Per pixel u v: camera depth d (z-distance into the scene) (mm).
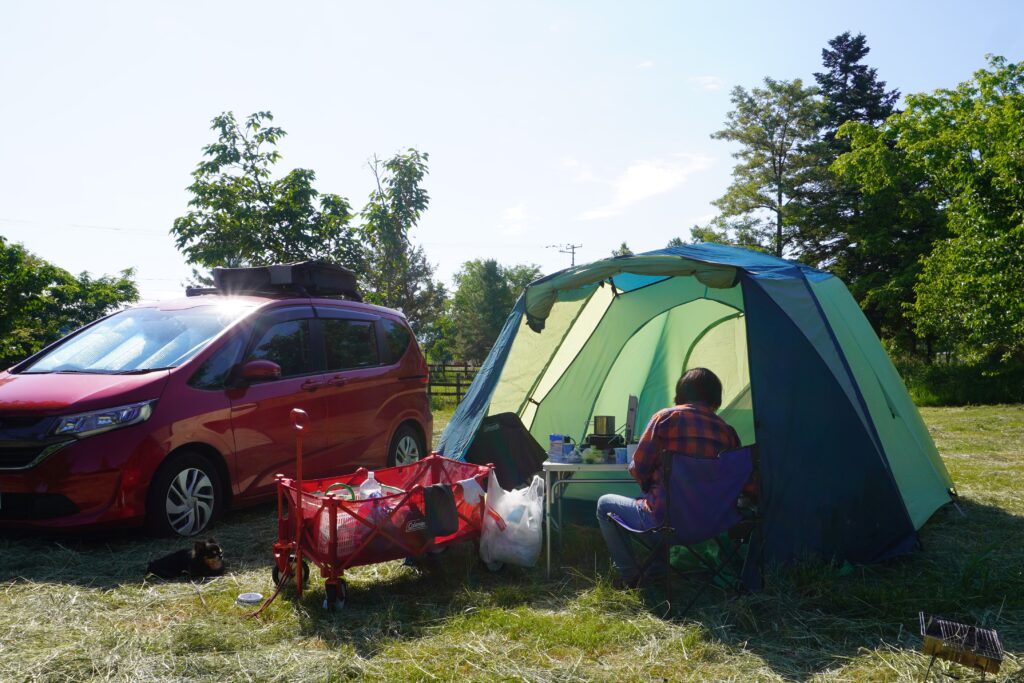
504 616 3875
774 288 4887
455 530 4273
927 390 22250
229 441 5719
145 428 5191
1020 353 23547
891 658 3359
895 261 33531
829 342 4926
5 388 5445
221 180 11922
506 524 4586
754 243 36719
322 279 7109
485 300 63094
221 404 5680
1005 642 3527
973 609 3990
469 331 62531
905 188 32406
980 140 23953
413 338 7934
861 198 33750
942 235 30406
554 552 4980
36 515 5008
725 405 7383
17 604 4035
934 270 25219
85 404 5086
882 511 4676
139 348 5980
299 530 4164
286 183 11992
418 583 4465
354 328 7180
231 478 5734
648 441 4297
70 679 3098
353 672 3221
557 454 4926
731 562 4512
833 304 5715
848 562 4570
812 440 4609
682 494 4059
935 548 5117
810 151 35844
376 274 13438
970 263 21891
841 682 3154
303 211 11836
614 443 5109
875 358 6203
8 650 3385
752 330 4730
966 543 5285
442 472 5070
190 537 5445
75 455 4977
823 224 35000
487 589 4379
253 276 6883
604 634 3658
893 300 30328
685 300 6344
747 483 4281
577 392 6633
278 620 3857
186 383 5527
